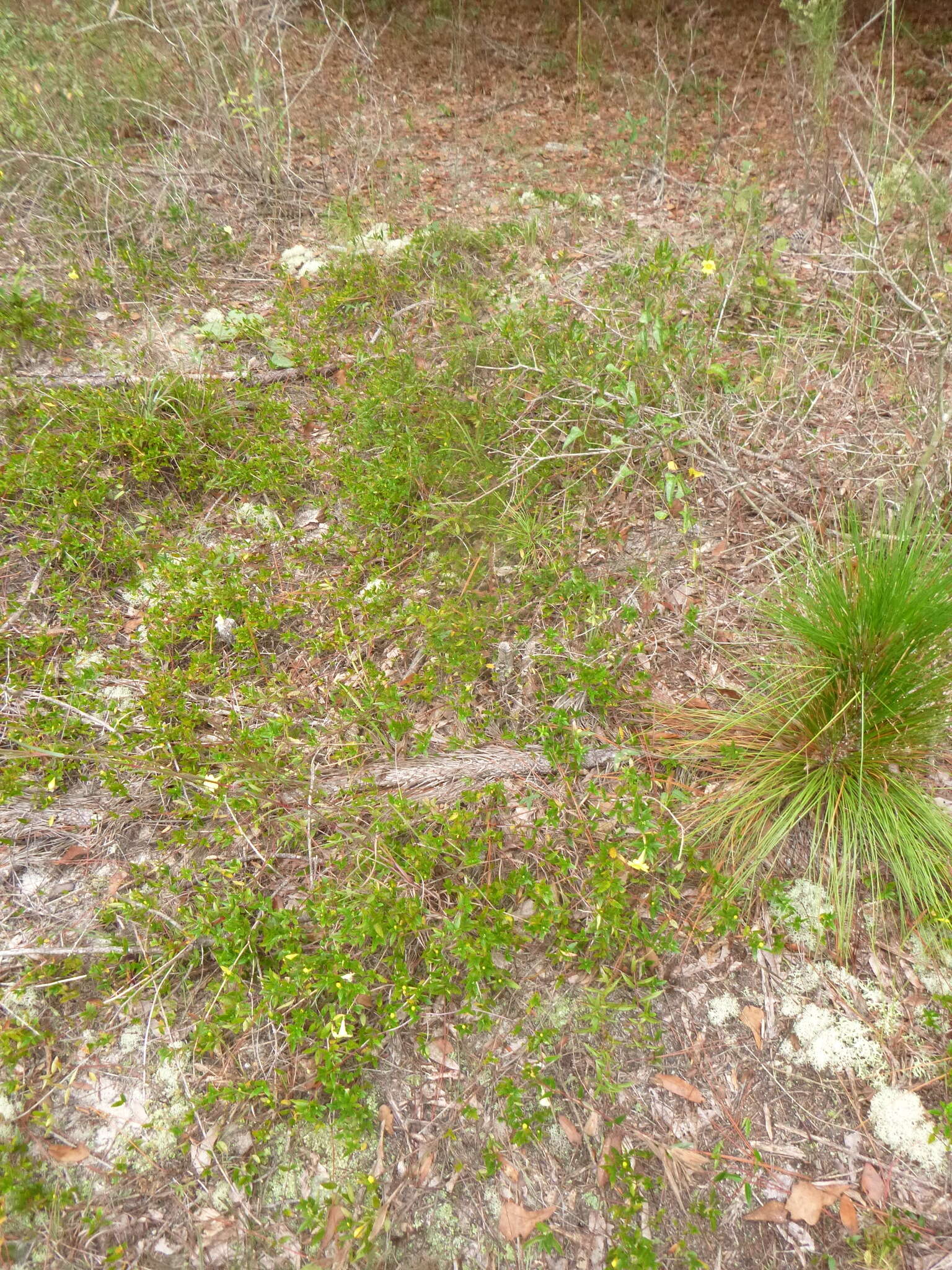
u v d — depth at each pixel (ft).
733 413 11.84
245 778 8.05
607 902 7.08
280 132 19.67
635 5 27.81
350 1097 6.36
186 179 17.54
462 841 7.66
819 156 16.94
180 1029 7.00
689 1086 6.70
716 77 24.59
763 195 17.87
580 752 8.19
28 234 15.84
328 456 12.13
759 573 10.20
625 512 11.12
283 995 6.66
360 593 10.43
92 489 11.09
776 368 12.30
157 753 8.50
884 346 12.64
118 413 11.81
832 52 15.05
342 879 7.64
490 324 13.10
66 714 8.94
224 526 11.36
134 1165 6.36
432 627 9.50
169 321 14.62
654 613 9.82
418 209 18.28
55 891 7.80
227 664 9.69
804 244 16.43
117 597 10.51
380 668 9.59
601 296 14.05
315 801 8.07
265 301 15.30
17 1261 5.90
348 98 22.99
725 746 8.18
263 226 17.31
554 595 9.87
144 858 8.02
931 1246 5.90
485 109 23.67
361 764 8.54
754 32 26.63
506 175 20.17
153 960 7.21
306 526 11.37
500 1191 6.24
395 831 7.81
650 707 8.86
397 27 27.14
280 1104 6.49
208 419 12.17
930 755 8.05
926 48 23.67
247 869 7.90
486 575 10.30
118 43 21.57
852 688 7.41
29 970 7.16
